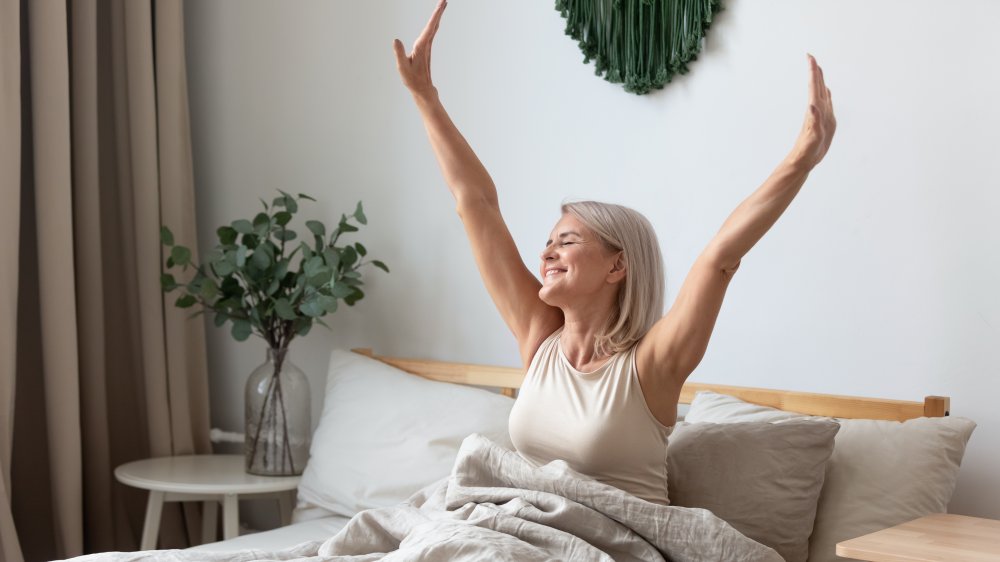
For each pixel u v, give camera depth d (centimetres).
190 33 355
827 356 239
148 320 323
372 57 319
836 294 238
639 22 264
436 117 209
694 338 177
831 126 163
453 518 179
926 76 227
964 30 223
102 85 332
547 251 192
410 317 311
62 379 299
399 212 314
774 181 164
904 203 230
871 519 196
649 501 183
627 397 183
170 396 328
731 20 253
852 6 236
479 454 186
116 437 337
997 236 219
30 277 313
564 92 280
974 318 221
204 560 179
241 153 346
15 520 312
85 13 315
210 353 354
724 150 254
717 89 255
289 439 297
